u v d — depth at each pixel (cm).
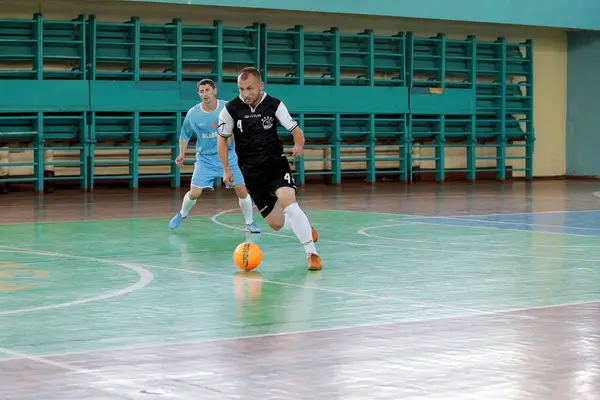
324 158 2573
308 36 2555
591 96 2997
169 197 2055
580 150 3028
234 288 830
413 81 2731
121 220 1505
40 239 1227
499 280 876
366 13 2519
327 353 568
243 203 1307
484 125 2869
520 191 2319
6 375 514
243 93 947
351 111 2592
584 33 3003
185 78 2403
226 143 975
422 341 602
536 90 2995
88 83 2247
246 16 2511
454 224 1438
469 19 2688
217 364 541
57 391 480
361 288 829
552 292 805
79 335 627
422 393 476
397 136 2714
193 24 2441
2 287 837
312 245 948
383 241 1205
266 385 492
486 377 508
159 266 975
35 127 2212
